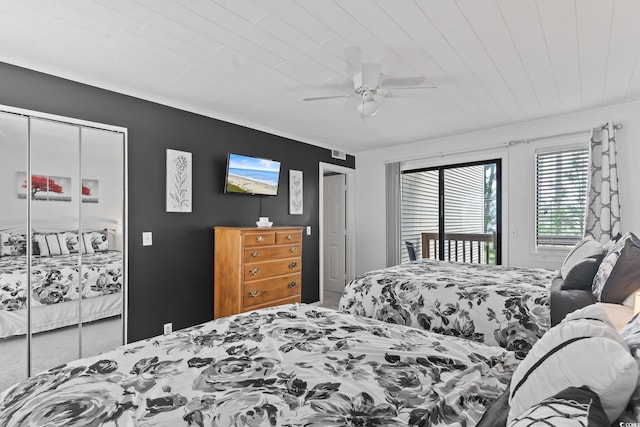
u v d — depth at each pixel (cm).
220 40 217
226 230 345
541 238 397
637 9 186
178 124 334
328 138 476
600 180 351
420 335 158
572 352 78
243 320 180
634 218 335
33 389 108
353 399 101
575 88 300
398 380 113
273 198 432
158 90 301
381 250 539
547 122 388
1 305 234
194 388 108
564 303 203
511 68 260
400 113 366
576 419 61
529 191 404
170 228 327
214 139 366
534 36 214
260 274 348
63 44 221
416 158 500
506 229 421
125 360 129
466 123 405
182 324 334
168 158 325
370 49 229
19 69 242
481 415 98
